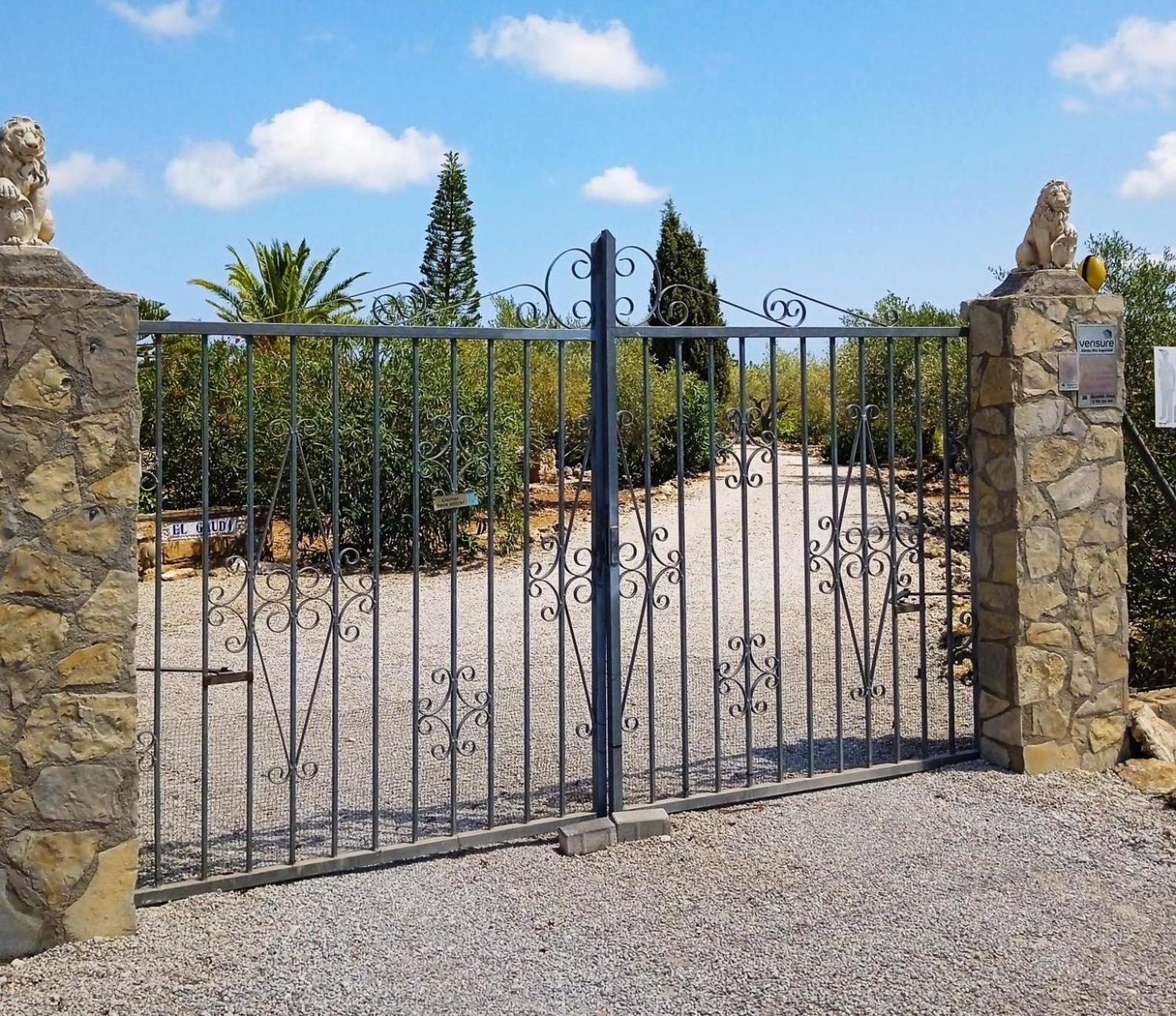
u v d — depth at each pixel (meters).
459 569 13.02
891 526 5.68
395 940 3.98
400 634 10.01
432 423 12.70
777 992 3.64
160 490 4.10
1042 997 3.62
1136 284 9.16
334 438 4.50
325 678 8.44
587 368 16.56
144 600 11.28
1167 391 6.02
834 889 4.42
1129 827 5.05
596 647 5.07
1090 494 5.83
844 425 19.80
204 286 18.20
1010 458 5.67
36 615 3.85
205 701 4.33
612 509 5.00
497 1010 3.53
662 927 4.10
